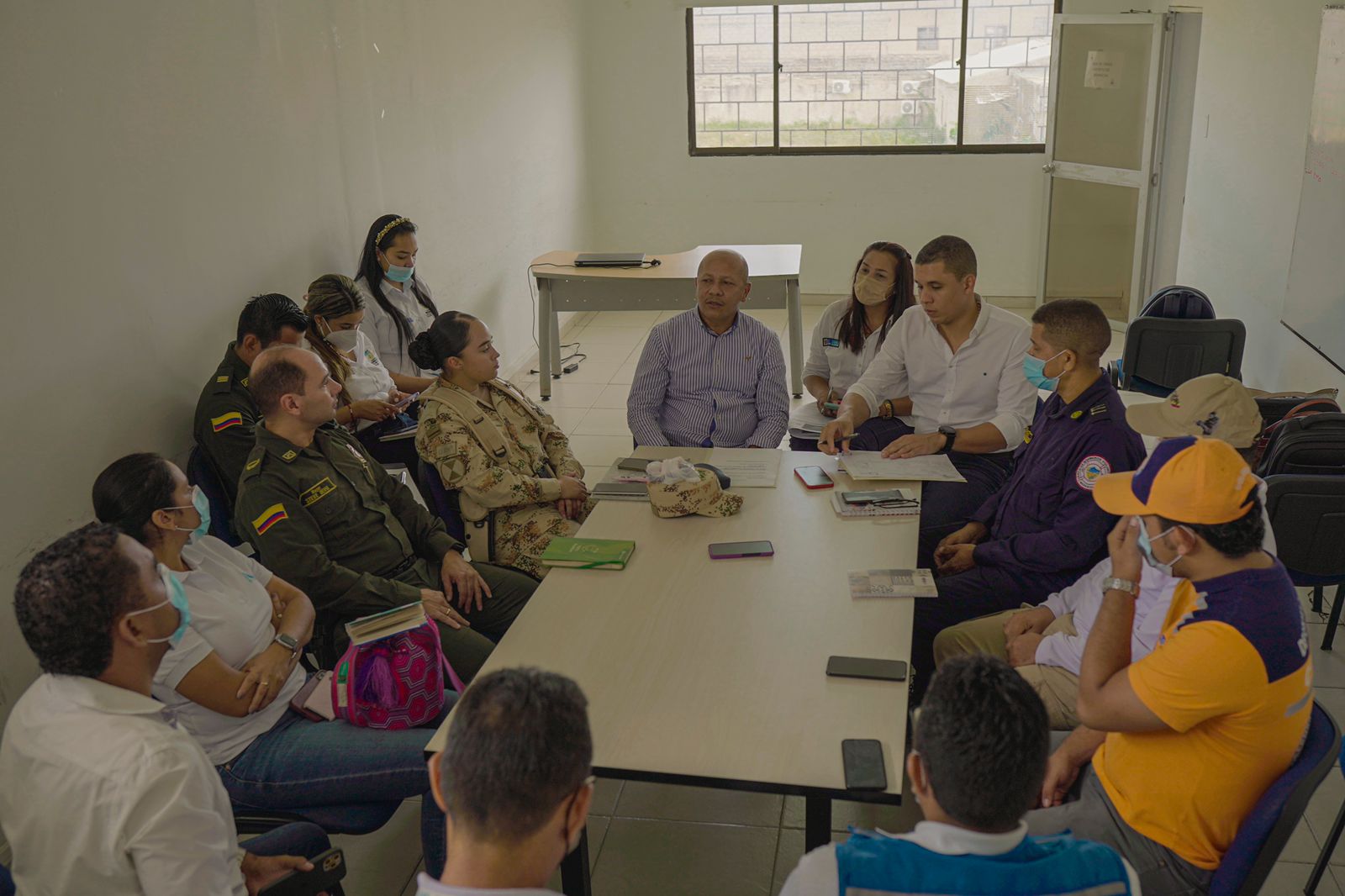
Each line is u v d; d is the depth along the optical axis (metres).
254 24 3.66
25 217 2.69
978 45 7.29
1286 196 4.84
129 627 1.56
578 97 7.59
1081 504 2.56
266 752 2.13
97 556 1.54
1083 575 2.60
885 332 3.86
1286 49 4.89
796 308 5.82
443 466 3.04
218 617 2.13
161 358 3.24
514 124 6.35
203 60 3.38
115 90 2.99
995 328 3.37
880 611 2.23
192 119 3.34
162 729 1.56
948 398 3.46
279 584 2.41
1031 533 2.71
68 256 2.84
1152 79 6.43
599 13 7.61
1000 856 1.21
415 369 4.42
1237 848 1.61
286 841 1.90
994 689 1.20
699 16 7.57
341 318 3.76
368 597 2.61
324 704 2.23
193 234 3.37
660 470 2.80
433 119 5.20
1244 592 1.58
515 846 1.09
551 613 2.27
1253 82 5.37
